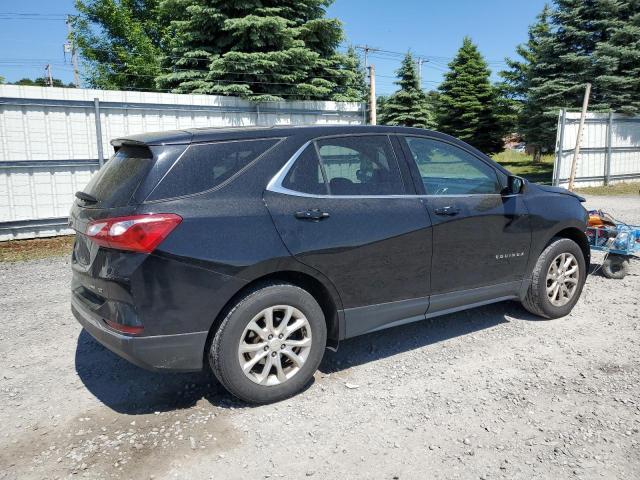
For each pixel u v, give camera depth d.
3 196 8.71
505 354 3.98
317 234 3.30
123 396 3.44
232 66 13.76
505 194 4.32
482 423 3.03
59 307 5.35
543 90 22.02
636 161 18.64
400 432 2.95
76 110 9.21
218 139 3.20
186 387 3.54
